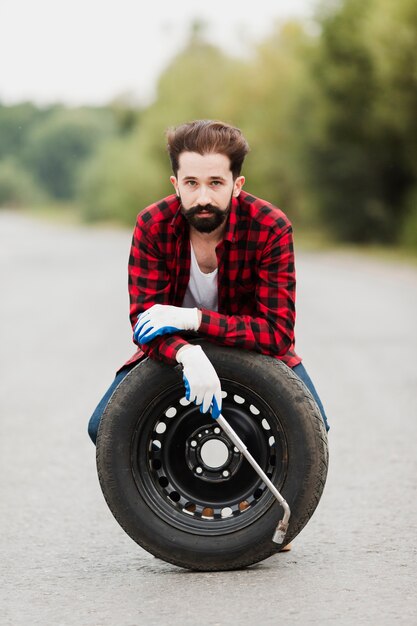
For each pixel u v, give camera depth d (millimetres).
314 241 48156
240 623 4852
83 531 6609
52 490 7633
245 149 5461
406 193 44875
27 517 6941
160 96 79688
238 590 5340
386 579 5477
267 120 55469
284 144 54625
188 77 75500
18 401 11164
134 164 82500
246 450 5473
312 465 5547
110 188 93688
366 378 12094
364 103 42625
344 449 8727
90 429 5957
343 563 5781
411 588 5324
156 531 5633
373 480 7711
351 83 42438
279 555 5973
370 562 5793
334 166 45156
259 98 59406
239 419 5695
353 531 6441
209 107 71500
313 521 6688
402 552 5973
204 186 5383
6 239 62688
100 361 13867
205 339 5602
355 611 4984
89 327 17812
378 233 45750
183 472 5727
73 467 8320
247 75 60375
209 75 74500
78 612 5094
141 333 5496
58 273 32062
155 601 5211
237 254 5637
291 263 5668
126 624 4902
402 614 4934
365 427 9547
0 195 166750
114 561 5961
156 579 5582
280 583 5441
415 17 37781
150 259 5707
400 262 34219
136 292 5738
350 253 40281
